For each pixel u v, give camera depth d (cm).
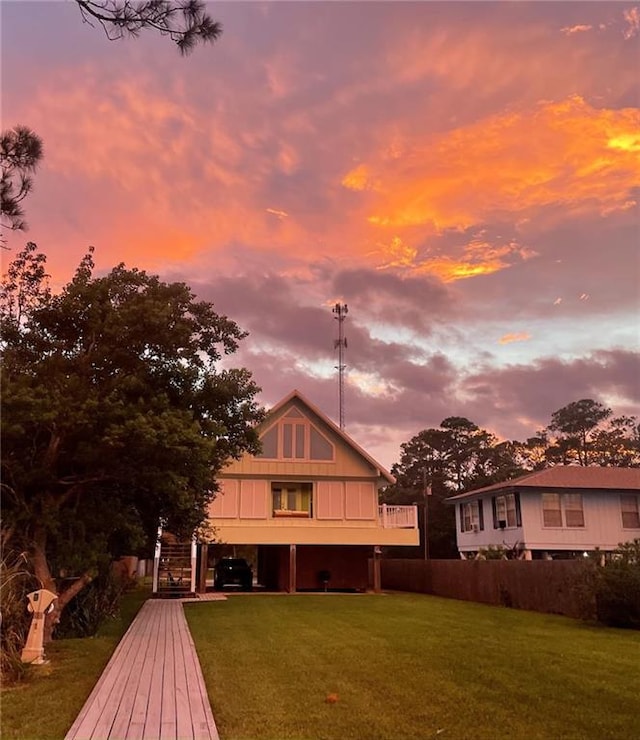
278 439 2608
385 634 1206
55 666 861
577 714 631
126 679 768
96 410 1026
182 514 1358
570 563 1658
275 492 2686
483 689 733
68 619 1175
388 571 3023
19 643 866
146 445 1016
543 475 3038
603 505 2972
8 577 877
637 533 2959
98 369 1159
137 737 539
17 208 849
